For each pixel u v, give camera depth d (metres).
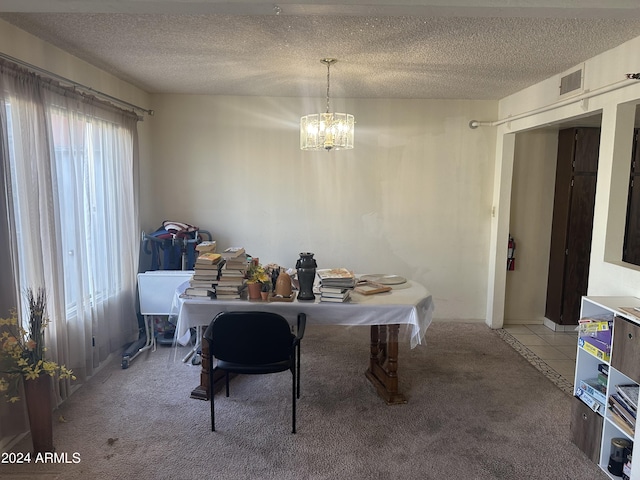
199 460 2.34
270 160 4.62
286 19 2.36
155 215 4.64
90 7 1.91
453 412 2.88
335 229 4.72
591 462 2.38
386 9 1.89
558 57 2.99
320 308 2.80
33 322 2.32
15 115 2.42
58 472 2.23
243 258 2.97
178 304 3.03
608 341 2.32
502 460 2.39
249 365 2.59
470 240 4.76
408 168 4.65
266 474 2.24
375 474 2.26
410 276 4.80
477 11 1.91
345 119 3.26
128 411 2.84
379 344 3.36
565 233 4.46
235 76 3.70
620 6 1.85
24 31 2.61
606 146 2.80
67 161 2.92
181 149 4.58
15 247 2.36
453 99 4.55
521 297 4.84
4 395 2.38
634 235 4.15
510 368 3.62
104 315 3.48
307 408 2.91
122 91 3.88
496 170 4.60
